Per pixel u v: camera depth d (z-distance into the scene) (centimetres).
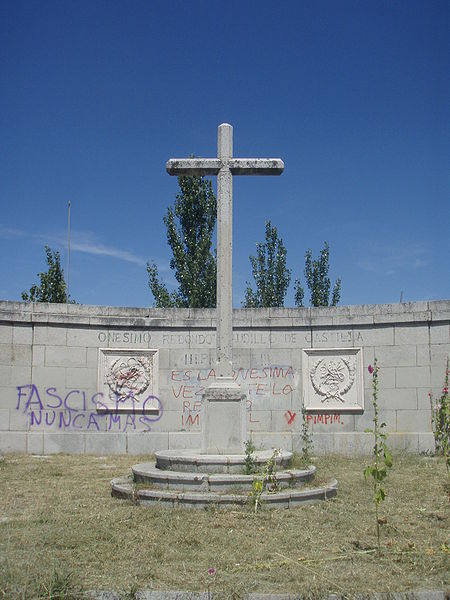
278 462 1012
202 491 914
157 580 596
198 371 1655
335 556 668
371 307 1634
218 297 1115
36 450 1552
